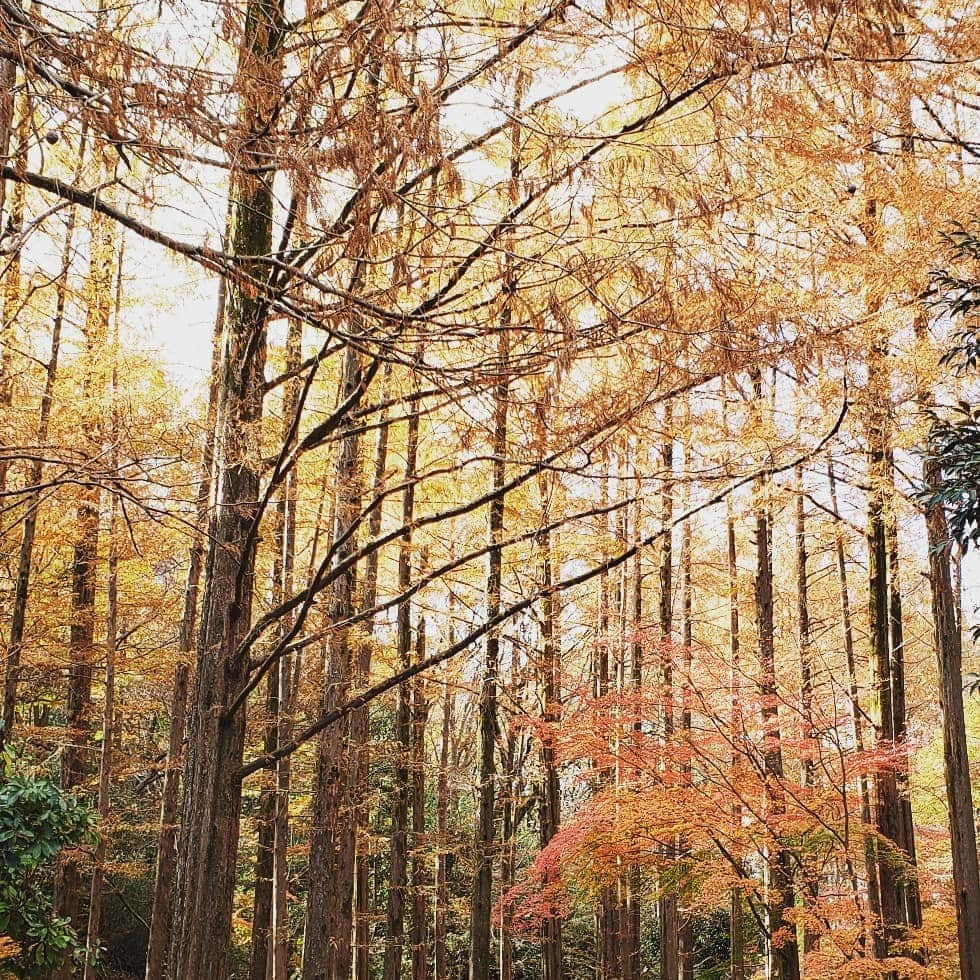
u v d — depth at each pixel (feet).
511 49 12.04
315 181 9.89
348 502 25.63
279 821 40.55
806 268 20.85
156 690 52.08
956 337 20.27
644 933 70.49
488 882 36.24
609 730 30.25
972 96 24.64
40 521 37.24
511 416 12.47
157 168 9.74
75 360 32.01
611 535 35.19
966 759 29.07
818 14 11.31
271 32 11.55
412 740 46.52
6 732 34.86
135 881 59.26
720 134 12.96
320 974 31.76
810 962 27.43
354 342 11.10
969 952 27.81
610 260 11.89
